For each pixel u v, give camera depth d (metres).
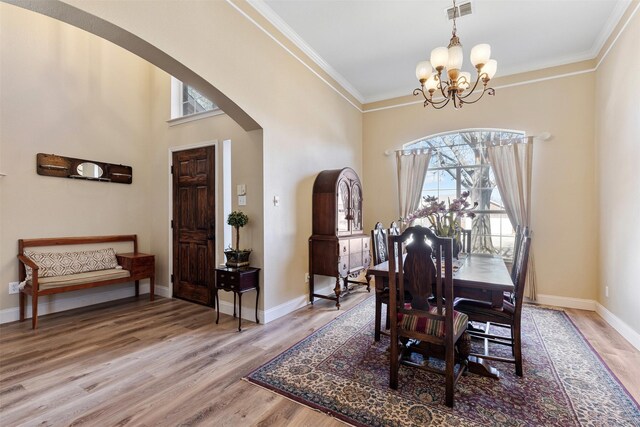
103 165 4.05
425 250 1.89
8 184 3.28
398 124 5.02
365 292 4.44
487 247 4.40
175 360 2.40
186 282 4.11
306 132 3.86
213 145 3.80
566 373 2.19
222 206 3.72
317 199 3.86
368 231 5.23
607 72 3.33
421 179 4.71
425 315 1.89
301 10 3.12
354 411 1.77
